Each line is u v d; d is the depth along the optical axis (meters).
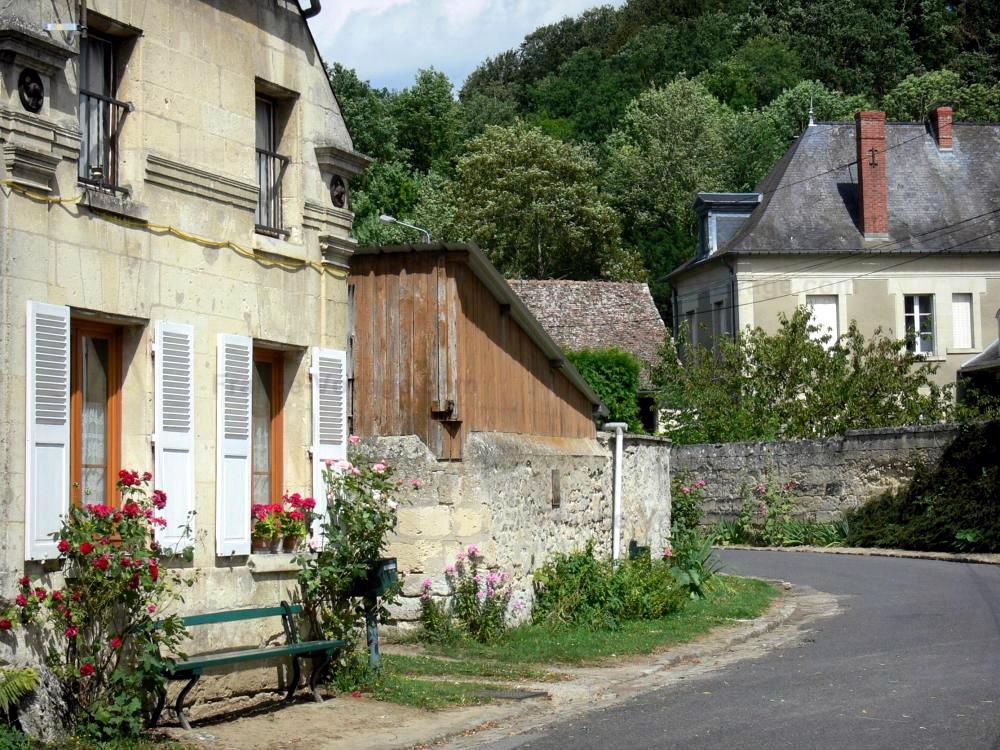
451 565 13.34
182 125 9.33
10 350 7.71
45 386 7.95
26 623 7.71
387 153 55.25
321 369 10.74
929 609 16.47
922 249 42.19
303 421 10.63
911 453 28.80
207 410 9.46
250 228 10.04
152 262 8.95
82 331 8.66
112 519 8.25
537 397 15.76
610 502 17.69
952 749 8.13
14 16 7.86
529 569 14.78
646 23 80.31
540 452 15.26
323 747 8.63
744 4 78.12
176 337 9.08
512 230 55.25
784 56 68.81
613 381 36.78
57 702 7.88
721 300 43.94
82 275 8.31
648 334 42.91
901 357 34.19
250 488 9.86
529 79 82.81
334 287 11.04
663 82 71.06
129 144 8.90
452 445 13.48
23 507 7.77
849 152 45.12
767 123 62.53
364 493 10.90
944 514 26.45
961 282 42.47
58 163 8.15
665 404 35.88
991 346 41.16
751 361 34.59
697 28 74.06
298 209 10.66
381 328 13.76
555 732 9.29
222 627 9.53
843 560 25.45
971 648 12.78
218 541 9.46
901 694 10.27
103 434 8.84
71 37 8.33
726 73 68.31
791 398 33.78
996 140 45.47
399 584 11.10
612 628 14.60
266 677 10.03
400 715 9.77
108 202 8.52
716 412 34.06
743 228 44.38
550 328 42.69
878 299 42.38
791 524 30.52
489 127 56.62
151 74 9.05
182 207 9.29
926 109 58.47
